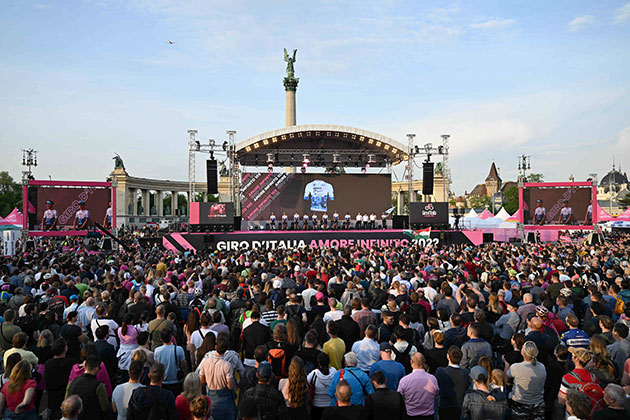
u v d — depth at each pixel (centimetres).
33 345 847
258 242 3347
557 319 858
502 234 4556
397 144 3756
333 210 4019
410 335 731
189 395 555
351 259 1848
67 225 3278
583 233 4975
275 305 1027
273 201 3950
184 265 1697
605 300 973
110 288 1080
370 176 4078
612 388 488
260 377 556
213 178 3478
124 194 6569
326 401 608
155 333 808
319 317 837
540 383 607
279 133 3672
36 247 3075
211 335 731
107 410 595
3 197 8000
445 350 699
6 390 579
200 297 1160
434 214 3488
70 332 788
